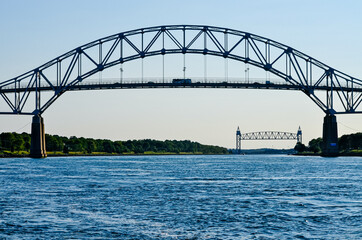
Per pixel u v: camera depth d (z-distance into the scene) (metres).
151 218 66.25
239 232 58.28
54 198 85.31
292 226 61.44
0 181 120.50
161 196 89.00
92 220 64.50
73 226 60.84
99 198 85.50
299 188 104.56
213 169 193.50
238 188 104.81
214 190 100.25
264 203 80.25
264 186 109.50
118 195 90.19
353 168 188.25
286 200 84.00
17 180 124.00
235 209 73.81
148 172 166.75
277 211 72.00
